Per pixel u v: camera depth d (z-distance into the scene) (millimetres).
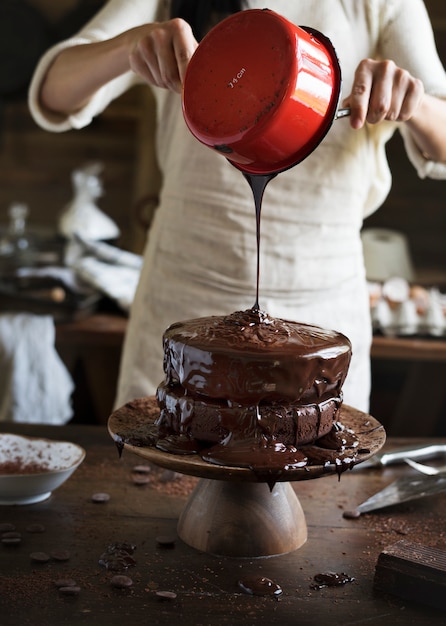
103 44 1612
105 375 2994
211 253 1749
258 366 1156
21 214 3678
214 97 1226
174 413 1233
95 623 1057
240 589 1154
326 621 1086
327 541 1302
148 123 4434
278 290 1760
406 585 1144
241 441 1179
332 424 1266
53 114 1827
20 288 3096
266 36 1204
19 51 4484
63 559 1202
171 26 1440
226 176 1715
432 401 3000
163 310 1802
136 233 4465
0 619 1054
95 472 1510
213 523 1257
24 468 1426
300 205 1727
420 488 1449
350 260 1821
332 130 1701
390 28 1712
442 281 3938
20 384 2805
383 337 2885
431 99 1637
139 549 1252
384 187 1869
